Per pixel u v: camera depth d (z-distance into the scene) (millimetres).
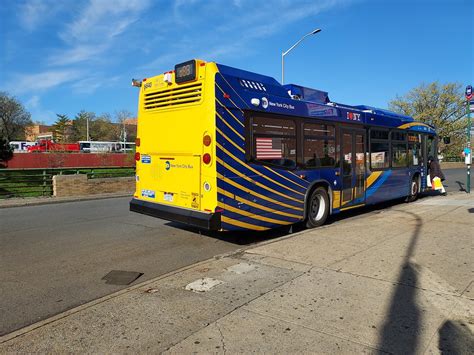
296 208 8008
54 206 13109
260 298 4336
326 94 9398
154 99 7723
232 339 3434
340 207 9359
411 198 12969
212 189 6527
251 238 7992
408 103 53875
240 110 6832
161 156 7570
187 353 3221
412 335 3479
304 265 5516
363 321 3750
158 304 4215
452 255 5926
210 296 4422
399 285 4680
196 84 6785
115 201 14578
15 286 5176
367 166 10367
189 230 8812
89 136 93438
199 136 6727
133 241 7758
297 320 3783
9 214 11320
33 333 3598
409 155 12648
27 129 89438
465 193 15844
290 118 7824
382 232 7668
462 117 50031
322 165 8734
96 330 3639
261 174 7195
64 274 5684
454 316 3846
